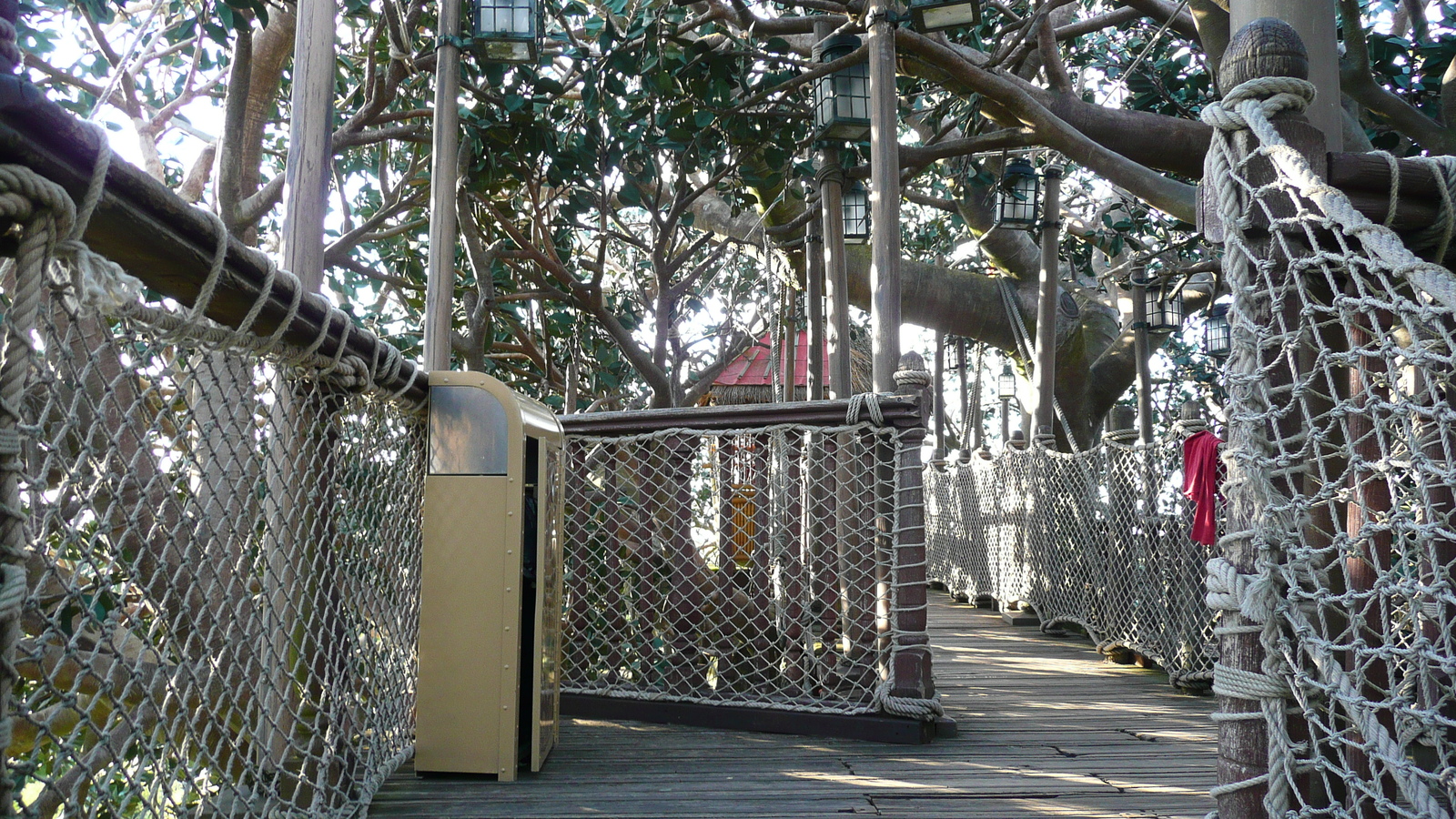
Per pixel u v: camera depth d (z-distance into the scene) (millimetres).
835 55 5160
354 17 5742
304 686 2225
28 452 1454
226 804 1975
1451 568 1936
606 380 7070
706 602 3781
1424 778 1689
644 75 5234
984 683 4781
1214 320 8500
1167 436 4781
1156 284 8805
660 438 3920
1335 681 1709
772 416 3773
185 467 1529
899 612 3539
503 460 2936
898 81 7121
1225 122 1982
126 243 1321
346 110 6219
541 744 3088
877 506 3656
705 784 2916
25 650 1164
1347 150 4891
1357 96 5070
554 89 5113
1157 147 6160
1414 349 1548
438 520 2934
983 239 9555
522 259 6141
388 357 2525
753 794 2814
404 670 3033
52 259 1175
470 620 2910
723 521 3871
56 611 1202
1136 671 5164
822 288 7117
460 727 2902
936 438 11062
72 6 4332
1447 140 5137
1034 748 3408
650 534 3928
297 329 1968
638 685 3898
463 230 5676
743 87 5336
